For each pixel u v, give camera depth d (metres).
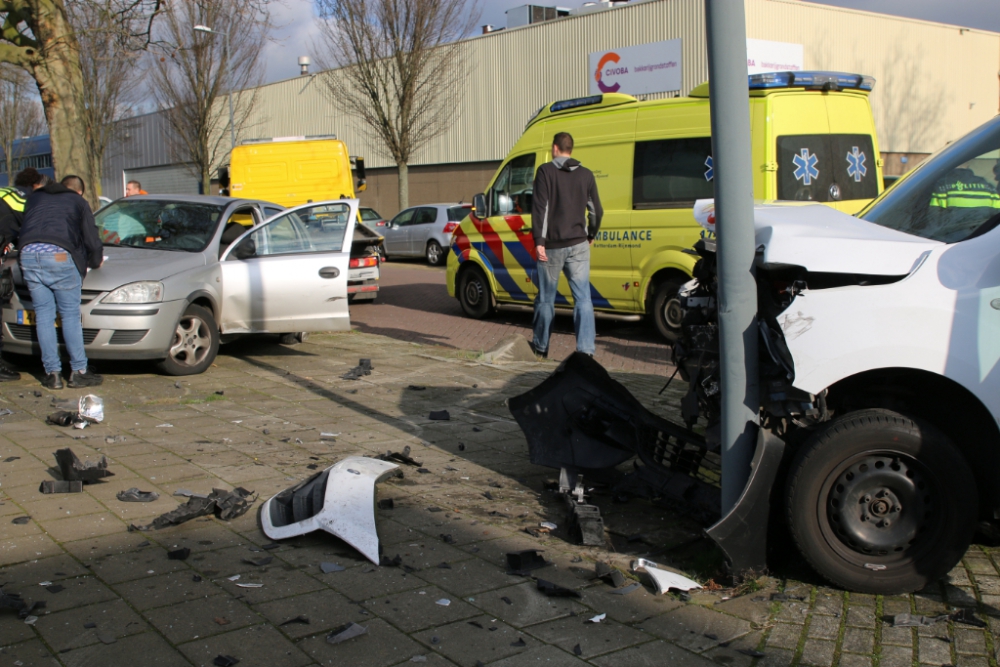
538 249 8.27
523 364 9.18
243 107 38.94
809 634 3.41
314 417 6.69
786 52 28.14
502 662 3.14
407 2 28.27
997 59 36.34
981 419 3.85
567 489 4.91
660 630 3.43
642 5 27.55
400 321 13.53
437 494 4.98
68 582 3.64
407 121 29.75
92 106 30.47
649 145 10.80
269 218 8.92
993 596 3.79
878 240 3.85
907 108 33.06
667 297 10.73
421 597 3.63
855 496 3.71
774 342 3.85
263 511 4.42
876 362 3.69
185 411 6.75
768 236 3.96
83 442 5.74
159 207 9.23
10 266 7.76
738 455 3.93
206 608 3.44
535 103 31.33
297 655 3.12
